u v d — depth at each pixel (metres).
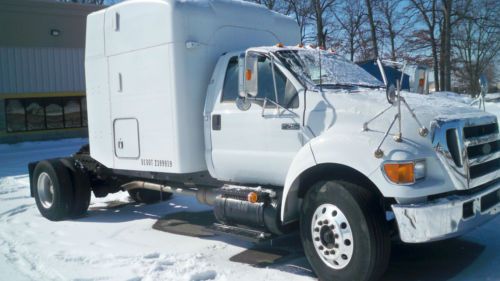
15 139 22.83
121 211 8.63
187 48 6.17
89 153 8.27
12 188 11.33
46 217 8.09
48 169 7.98
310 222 4.87
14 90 22.61
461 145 4.53
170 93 6.28
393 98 4.46
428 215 4.27
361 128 4.76
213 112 6.11
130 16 6.82
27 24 22.84
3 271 5.50
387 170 4.36
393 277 4.92
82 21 24.61
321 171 5.07
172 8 6.16
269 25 7.18
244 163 5.79
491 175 4.92
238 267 5.38
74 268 5.50
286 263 5.52
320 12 29.88
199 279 5.03
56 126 24.34
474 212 4.58
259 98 5.54
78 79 24.67
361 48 30.62
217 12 6.50
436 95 6.42
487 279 4.71
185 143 6.25
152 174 7.30
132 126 6.96
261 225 5.35
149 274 5.18
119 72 7.09
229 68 6.09
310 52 6.04
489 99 24.97
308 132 5.15
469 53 33.16
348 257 4.56
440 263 5.25
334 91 5.25
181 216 8.05
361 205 4.45
